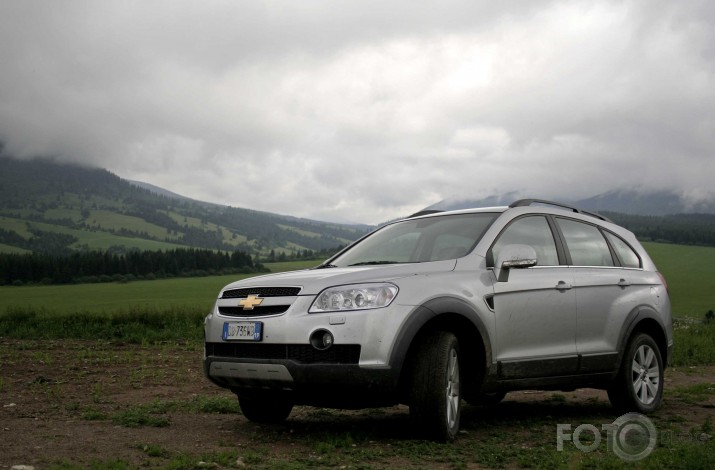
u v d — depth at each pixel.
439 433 4.81
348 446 4.79
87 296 129.50
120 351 12.45
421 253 5.68
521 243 5.86
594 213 7.02
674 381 9.37
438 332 4.94
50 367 10.00
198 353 12.12
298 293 4.91
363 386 4.60
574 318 5.95
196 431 5.45
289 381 4.75
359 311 4.70
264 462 4.30
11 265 185.12
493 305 5.31
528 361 5.52
